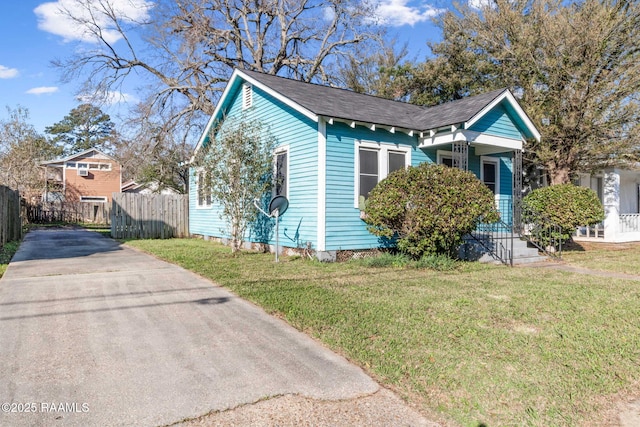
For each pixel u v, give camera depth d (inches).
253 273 298.7
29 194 1053.2
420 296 231.5
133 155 800.9
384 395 119.0
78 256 390.9
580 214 447.8
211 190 425.1
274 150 427.8
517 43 611.8
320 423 104.2
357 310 200.5
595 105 527.5
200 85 874.1
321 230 358.9
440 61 786.2
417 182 322.7
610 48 530.3
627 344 159.5
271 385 124.3
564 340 162.7
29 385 122.6
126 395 117.1
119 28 829.8
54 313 195.6
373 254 388.2
